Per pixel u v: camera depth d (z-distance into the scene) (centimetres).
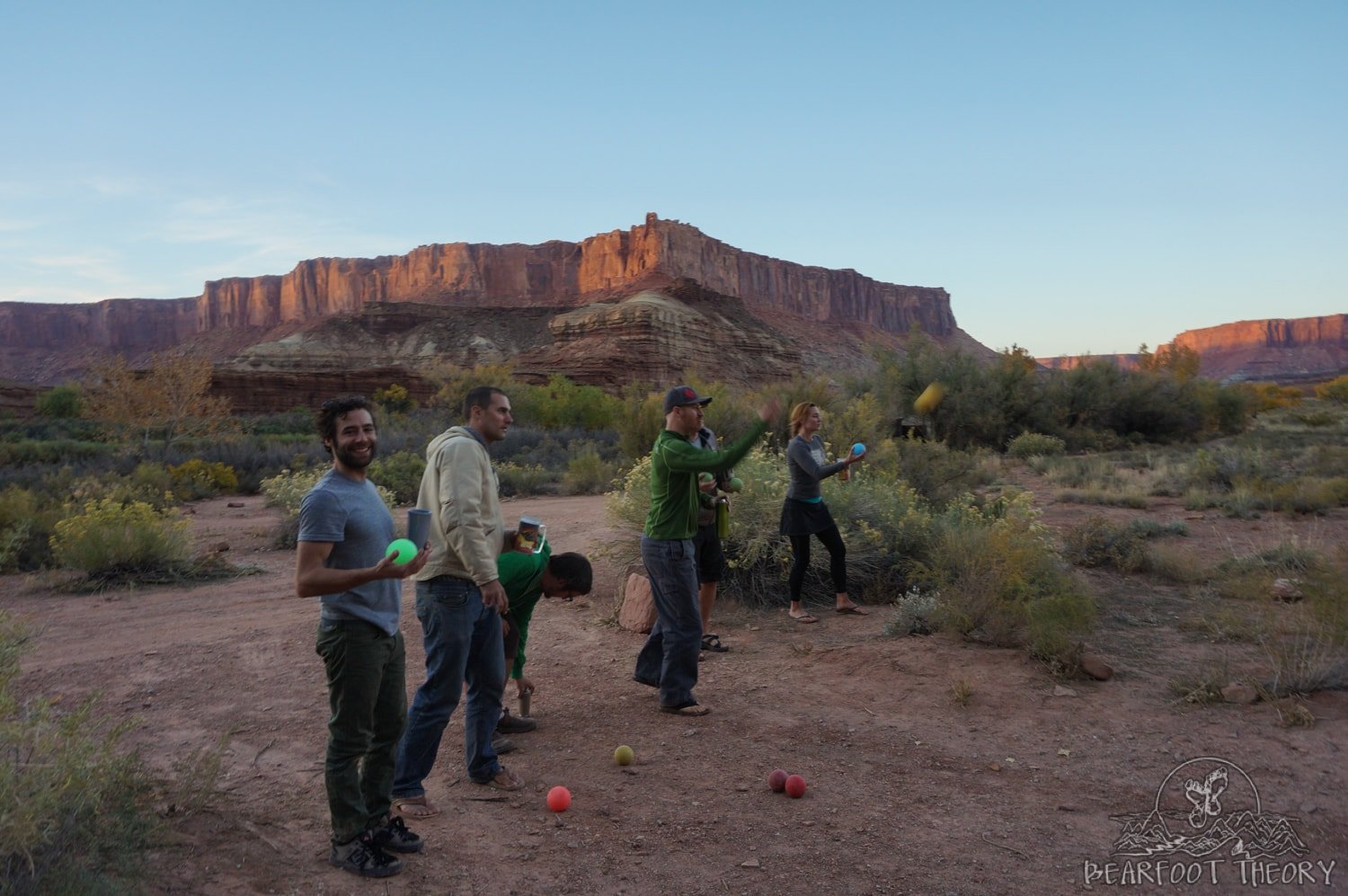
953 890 315
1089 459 2223
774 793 402
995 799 391
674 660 508
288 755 446
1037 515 823
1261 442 2831
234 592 908
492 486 391
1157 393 3275
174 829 339
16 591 919
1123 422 3203
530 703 528
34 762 300
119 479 1850
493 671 403
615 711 518
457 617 375
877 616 730
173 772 413
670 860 337
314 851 335
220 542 1204
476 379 4697
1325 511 1293
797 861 336
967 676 557
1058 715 489
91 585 927
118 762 326
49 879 268
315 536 294
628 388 4297
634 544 896
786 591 793
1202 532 1147
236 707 527
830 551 739
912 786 406
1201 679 526
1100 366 3328
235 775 415
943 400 2891
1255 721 469
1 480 1889
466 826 364
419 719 375
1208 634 635
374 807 330
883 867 331
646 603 700
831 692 542
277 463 2470
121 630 739
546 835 358
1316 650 530
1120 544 924
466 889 312
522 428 3766
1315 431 3447
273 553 1176
